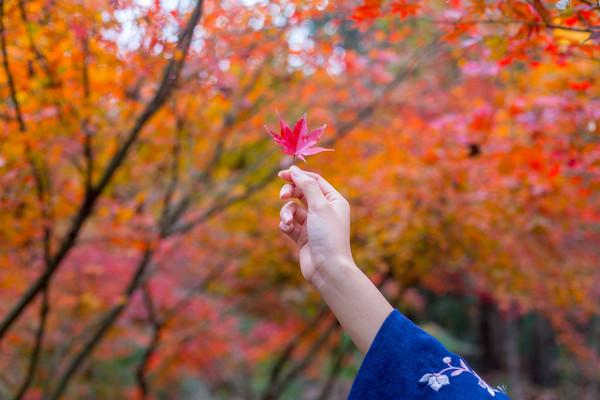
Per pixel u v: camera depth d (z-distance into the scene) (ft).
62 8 8.40
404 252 16.93
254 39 11.66
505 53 7.84
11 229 11.68
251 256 20.77
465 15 7.91
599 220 13.60
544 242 16.19
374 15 8.09
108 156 13.84
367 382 3.74
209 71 10.56
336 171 17.04
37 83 10.16
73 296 17.38
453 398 3.60
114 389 26.37
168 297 20.79
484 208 13.85
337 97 16.78
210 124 14.67
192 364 24.17
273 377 24.43
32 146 10.32
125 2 8.02
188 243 18.54
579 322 27.86
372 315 3.88
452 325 46.50
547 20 6.70
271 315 25.70
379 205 15.49
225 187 17.12
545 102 10.27
